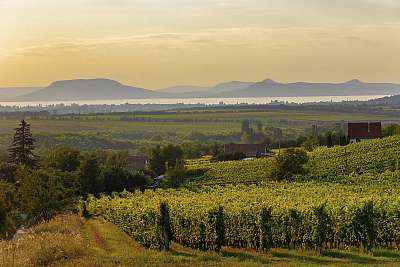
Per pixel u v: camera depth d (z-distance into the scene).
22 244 35.06
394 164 90.44
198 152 170.75
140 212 44.97
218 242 35.69
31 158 115.81
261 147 163.88
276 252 34.38
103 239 46.59
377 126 135.38
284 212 36.59
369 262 29.05
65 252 32.44
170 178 106.38
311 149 129.88
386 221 35.28
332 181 79.69
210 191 70.81
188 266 28.22
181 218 39.06
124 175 102.62
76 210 76.12
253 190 65.44
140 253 34.75
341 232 35.50
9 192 64.06
